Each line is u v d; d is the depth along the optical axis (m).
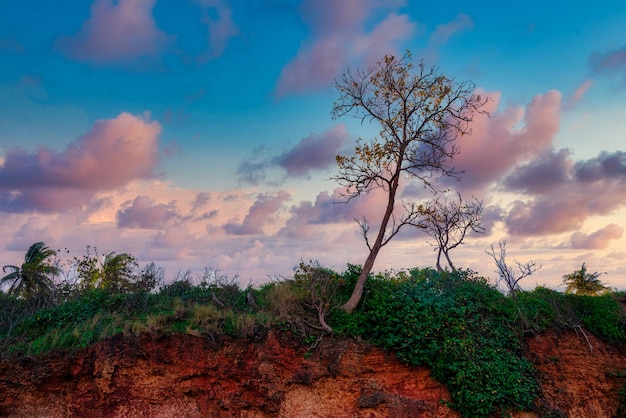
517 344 20.67
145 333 17.23
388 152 21.67
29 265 33.94
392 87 22.00
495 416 17.64
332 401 17.31
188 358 17.12
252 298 20.69
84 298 20.64
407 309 19.02
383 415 17.14
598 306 23.73
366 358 18.14
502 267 23.84
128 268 24.34
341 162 22.17
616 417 21.39
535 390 19.39
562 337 22.00
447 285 22.42
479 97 22.19
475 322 20.39
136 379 16.75
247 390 17.22
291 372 17.41
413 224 21.59
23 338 17.88
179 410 16.75
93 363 16.56
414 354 18.30
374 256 20.84
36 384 16.06
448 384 17.86
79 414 16.28
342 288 21.50
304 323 18.58
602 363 22.02
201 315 18.09
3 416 15.67
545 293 24.58
